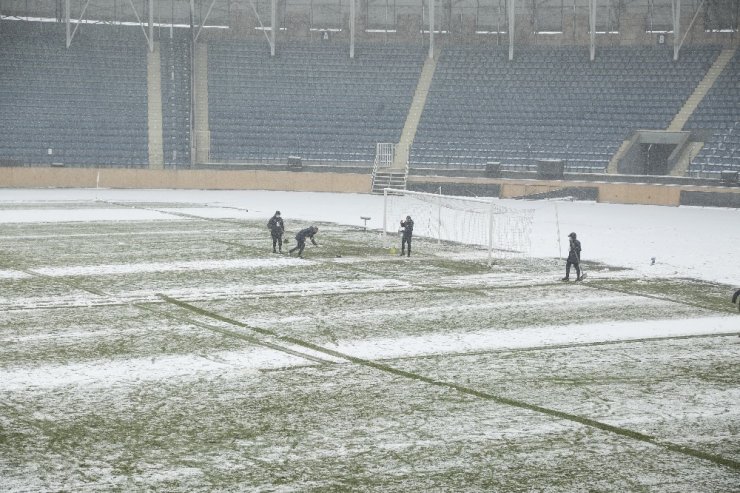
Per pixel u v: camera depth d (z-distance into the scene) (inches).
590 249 1643.7
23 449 550.3
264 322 942.4
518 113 3203.7
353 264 1400.1
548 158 3041.3
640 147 3051.2
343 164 3129.9
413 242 1722.4
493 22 3469.5
